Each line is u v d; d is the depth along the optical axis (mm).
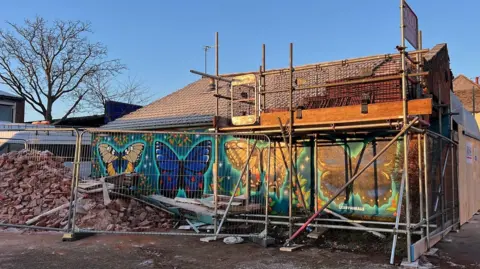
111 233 8477
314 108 8281
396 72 7422
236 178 10594
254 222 8422
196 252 7246
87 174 10812
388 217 8461
